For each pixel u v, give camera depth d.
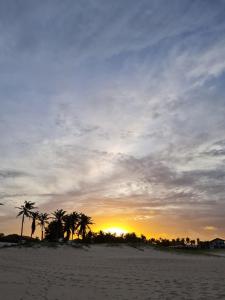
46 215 99.88
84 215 98.88
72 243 73.56
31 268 29.86
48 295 14.98
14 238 94.62
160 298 14.74
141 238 111.06
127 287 18.11
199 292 16.53
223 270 33.69
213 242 136.25
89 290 16.72
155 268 35.22
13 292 15.52
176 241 134.62
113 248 76.50
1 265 32.62
